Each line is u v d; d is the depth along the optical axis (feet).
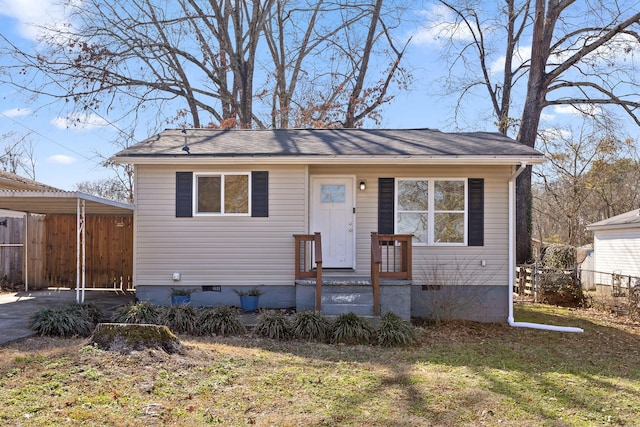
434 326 32.68
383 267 35.60
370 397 18.03
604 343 30.42
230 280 34.27
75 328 25.85
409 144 36.17
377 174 35.96
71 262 44.45
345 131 42.63
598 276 63.16
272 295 34.35
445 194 35.68
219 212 34.45
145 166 34.30
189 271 34.22
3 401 15.19
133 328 20.92
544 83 59.11
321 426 15.15
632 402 18.80
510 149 34.01
